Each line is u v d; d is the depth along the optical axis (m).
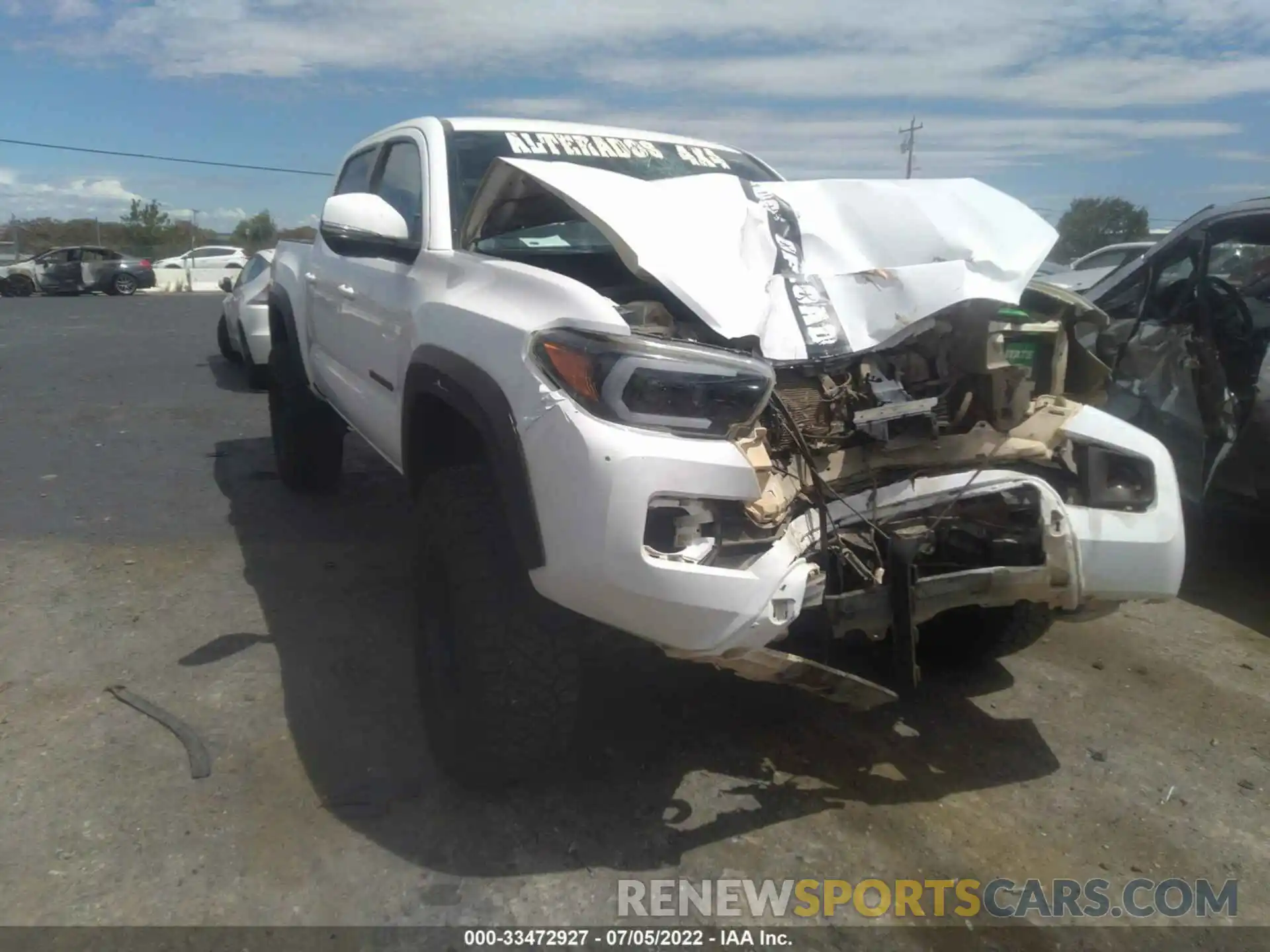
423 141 3.86
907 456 2.82
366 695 3.43
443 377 2.91
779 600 2.42
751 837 2.78
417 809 2.82
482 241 3.46
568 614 2.68
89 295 28.41
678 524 2.36
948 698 3.57
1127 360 4.97
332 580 4.44
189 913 2.41
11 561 4.59
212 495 5.70
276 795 2.86
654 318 2.65
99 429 7.36
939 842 2.79
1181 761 3.23
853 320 2.72
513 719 2.65
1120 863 2.74
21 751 3.05
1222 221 4.73
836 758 3.17
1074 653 3.97
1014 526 2.82
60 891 2.47
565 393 2.41
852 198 3.09
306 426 5.35
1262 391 4.20
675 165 4.05
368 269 3.91
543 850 2.68
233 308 9.34
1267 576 4.83
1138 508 2.94
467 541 2.70
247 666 3.61
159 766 2.99
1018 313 3.07
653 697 3.46
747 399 2.41
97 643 3.78
